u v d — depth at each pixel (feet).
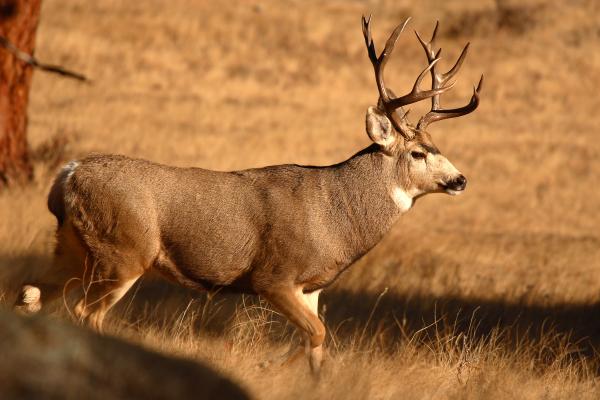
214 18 319.27
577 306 95.71
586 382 66.33
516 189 190.60
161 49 288.51
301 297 63.52
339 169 65.31
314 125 237.45
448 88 66.80
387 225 65.92
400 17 348.18
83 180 60.95
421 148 66.33
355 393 51.39
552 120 261.65
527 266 120.88
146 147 189.37
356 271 98.63
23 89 117.80
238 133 219.00
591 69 303.27
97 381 33.58
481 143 229.45
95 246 61.05
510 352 72.23
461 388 58.13
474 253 123.44
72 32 284.82
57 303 66.69
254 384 49.80
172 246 62.08
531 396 60.34
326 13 344.69
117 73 263.70
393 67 300.61
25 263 81.56
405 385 56.70
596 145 238.07
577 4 349.41
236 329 69.05
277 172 64.13
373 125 65.57
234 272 62.90
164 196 61.46
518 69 299.58
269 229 62.54
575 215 172.35
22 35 116.57
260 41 309.22
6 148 116.47
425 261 113.39
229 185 62.75
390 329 82.48
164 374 35.88
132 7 316.19
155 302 78.84
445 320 83.87
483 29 330.34
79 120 210.18
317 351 62.49
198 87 263.70
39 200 103.81
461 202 173.58
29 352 33.01
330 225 63.77
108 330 62.03
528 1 345.92
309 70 291.38
